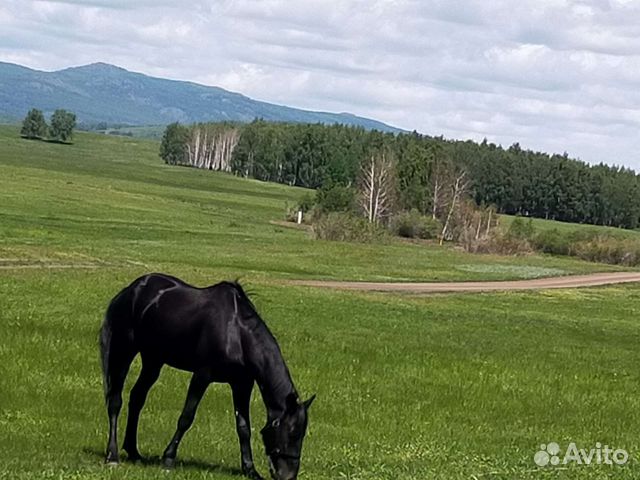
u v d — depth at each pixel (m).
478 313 44.62
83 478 11.52
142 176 186.88
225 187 181.00
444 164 119.69
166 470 12.52
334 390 22.50
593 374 28.59
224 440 16.33
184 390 20.78
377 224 100.12
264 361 12.64
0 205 89.75
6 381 19.56
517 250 98.44
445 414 21.22
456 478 13.09
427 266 73.19
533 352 32.62
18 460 12.59
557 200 173.12
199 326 12.81
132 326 13.29
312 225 103.19
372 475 13.21
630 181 174.12
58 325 26.73
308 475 13.00
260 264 62.12
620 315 52.09
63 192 114.50
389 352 28.38
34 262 47.88
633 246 102.38
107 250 59.28
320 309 37.78
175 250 65.75
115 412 13.30
